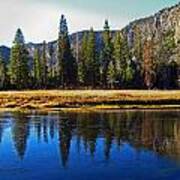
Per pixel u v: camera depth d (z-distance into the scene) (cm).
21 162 3494
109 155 3778
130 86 13862
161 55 15700
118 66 13975
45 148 4166
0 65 13850
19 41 13362
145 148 4119
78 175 3058
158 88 13838
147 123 6297
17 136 4984
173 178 2989
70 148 4153
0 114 7881
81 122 6456
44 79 14488
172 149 4066
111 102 9144
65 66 13675
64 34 13812
